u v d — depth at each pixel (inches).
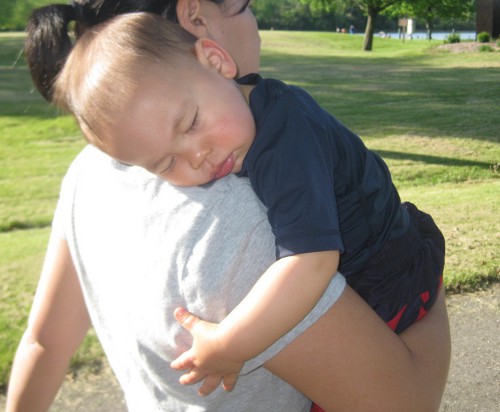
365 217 55.9
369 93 621.3
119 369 54.2
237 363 46.0
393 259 57.4
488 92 601.9
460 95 589.9
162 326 47.3
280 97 51.3
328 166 51.3
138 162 48.8
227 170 48.5
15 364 60.4
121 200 49.4
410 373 50.2
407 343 53.6
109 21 49.7
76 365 122.0
